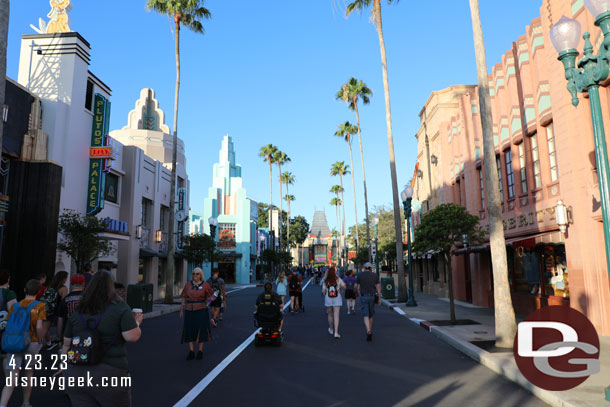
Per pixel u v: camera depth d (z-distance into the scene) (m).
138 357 8.69
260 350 9.48
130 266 23.12
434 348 9.64
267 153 73.56
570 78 5.60
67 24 19.84
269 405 5.54
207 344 10.29
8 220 15.73
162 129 36.88
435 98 24.98
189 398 5.81
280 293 17.77
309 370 7.52
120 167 23.41
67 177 18.00
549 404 5.48
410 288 19.66
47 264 15.99
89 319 3.43
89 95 20.45
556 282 13.04
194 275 8.65
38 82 18.50
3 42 7.39
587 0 5.15
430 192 26.91
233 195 57.53
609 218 5.10
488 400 5.70
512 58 15.15
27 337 5.08
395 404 5.57
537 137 13.39
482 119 9.95
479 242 13.91
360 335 11.66
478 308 18.27
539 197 13.44
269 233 72.62
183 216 29.44
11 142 15.57
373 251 36.75
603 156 5.20
